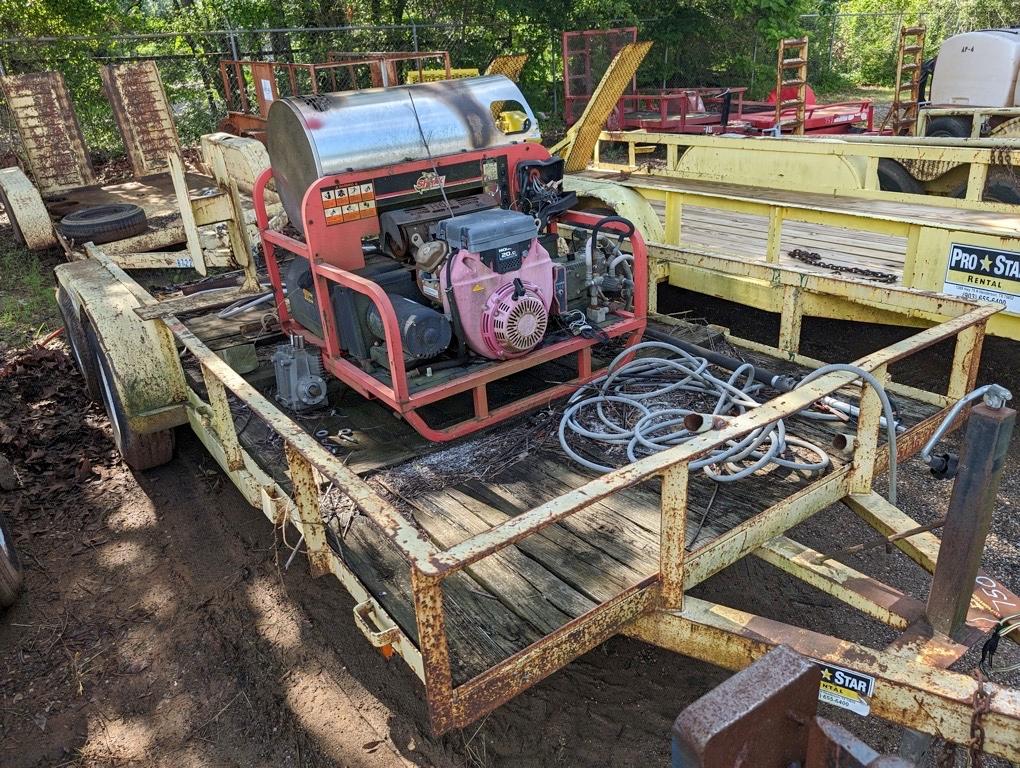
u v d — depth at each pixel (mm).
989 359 5387
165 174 9562
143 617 3471
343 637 3293
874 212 4887
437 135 3580
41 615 3516
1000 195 6578
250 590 3586
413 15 15938
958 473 1962
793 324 3865
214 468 4574
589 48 13227
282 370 3723
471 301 3146
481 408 3332
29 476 4570
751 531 2615
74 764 2801
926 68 12469
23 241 8188
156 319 3900
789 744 1150
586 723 2891
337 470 2186
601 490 2016
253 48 14828
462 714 2037
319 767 2744
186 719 2963
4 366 6016
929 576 3520
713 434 2234
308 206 3266
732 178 6555
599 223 3668
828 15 20766
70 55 13141
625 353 3707
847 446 2961
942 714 1940
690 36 17344
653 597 2410
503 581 2533
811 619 3330
